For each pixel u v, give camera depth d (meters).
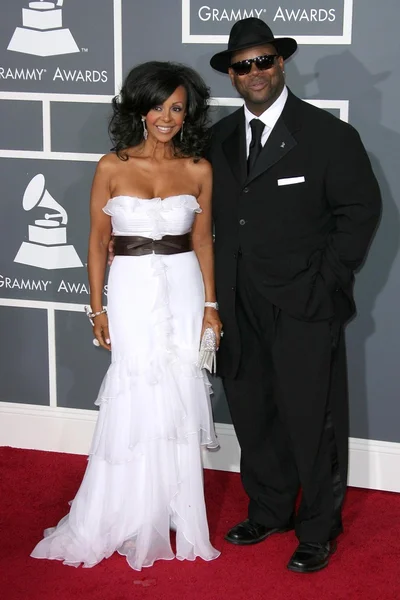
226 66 2.75
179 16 3.18
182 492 2.82
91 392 3.60
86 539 2.83
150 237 2.70
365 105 3.08
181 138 2.74
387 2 2.98
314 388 2.69
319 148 2.58
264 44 2.54
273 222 2.64
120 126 2.71
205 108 2.74
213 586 2.67
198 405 2.81
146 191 2.71
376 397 3.30
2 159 3.47
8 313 3.61
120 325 2.73
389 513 3.16
